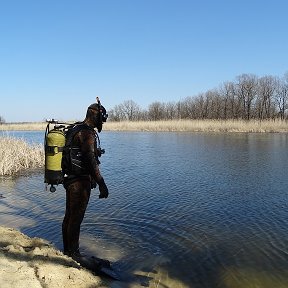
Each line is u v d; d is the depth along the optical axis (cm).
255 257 377
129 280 320
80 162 318
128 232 450
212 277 332
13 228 457
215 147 1558
